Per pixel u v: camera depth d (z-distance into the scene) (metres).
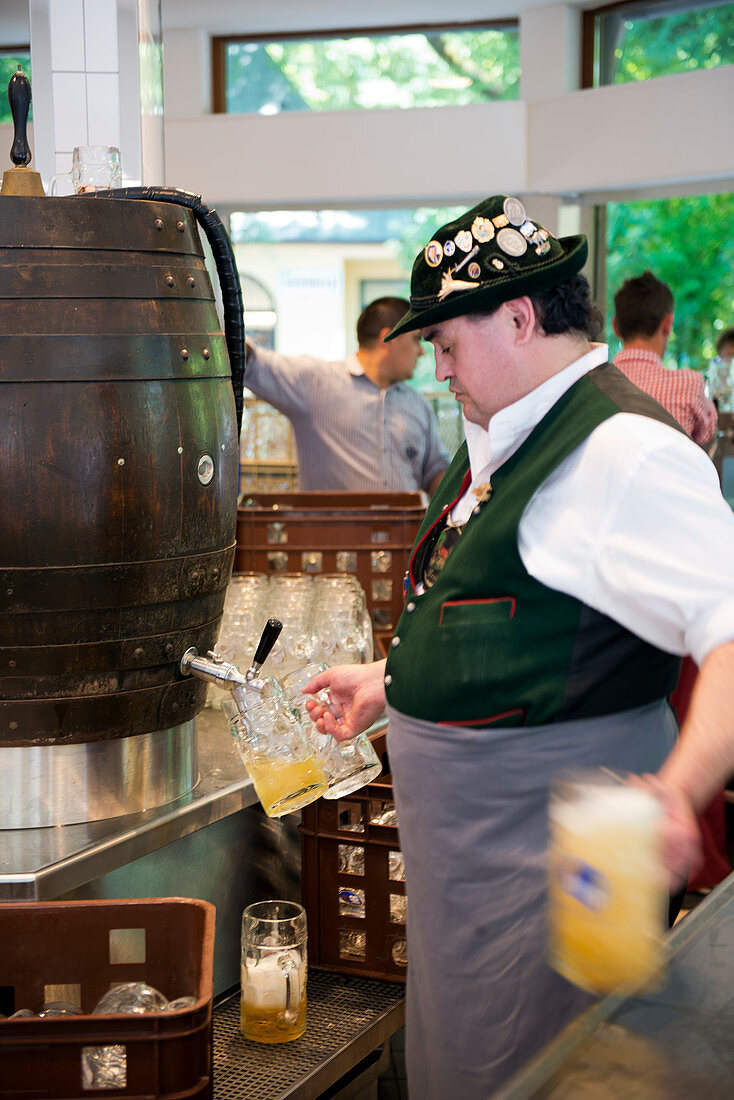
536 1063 0.88
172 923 1.55
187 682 1.84
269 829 2.20
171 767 1.88
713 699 1.14
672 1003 0.96
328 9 6.61
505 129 6.53
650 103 6.00
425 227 6.90
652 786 1.06
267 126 6.76
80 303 1.62
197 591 1.79
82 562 1.63
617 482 1.30
